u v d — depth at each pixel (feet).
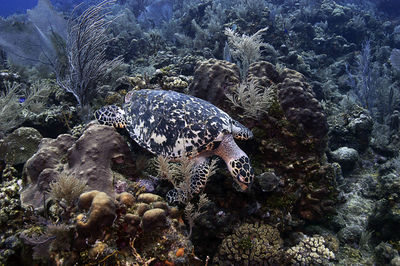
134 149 4.94
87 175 3.57
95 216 2.65
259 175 4.38
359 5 22.18
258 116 4.79
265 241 4.05
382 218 4.89
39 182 3.64
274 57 10.87
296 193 4.55
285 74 5.34
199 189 3.90
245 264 3.92
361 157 7.09
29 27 7.75
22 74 7.84
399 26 17.65
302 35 14.58
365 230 5.09
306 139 4.58
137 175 4.22
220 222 4.17
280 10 17.25
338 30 16.46
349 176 6.66
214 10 14.88
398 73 12.09
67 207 3.11
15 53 7.66
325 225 5.19
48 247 2.77
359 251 4.79
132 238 2.98
